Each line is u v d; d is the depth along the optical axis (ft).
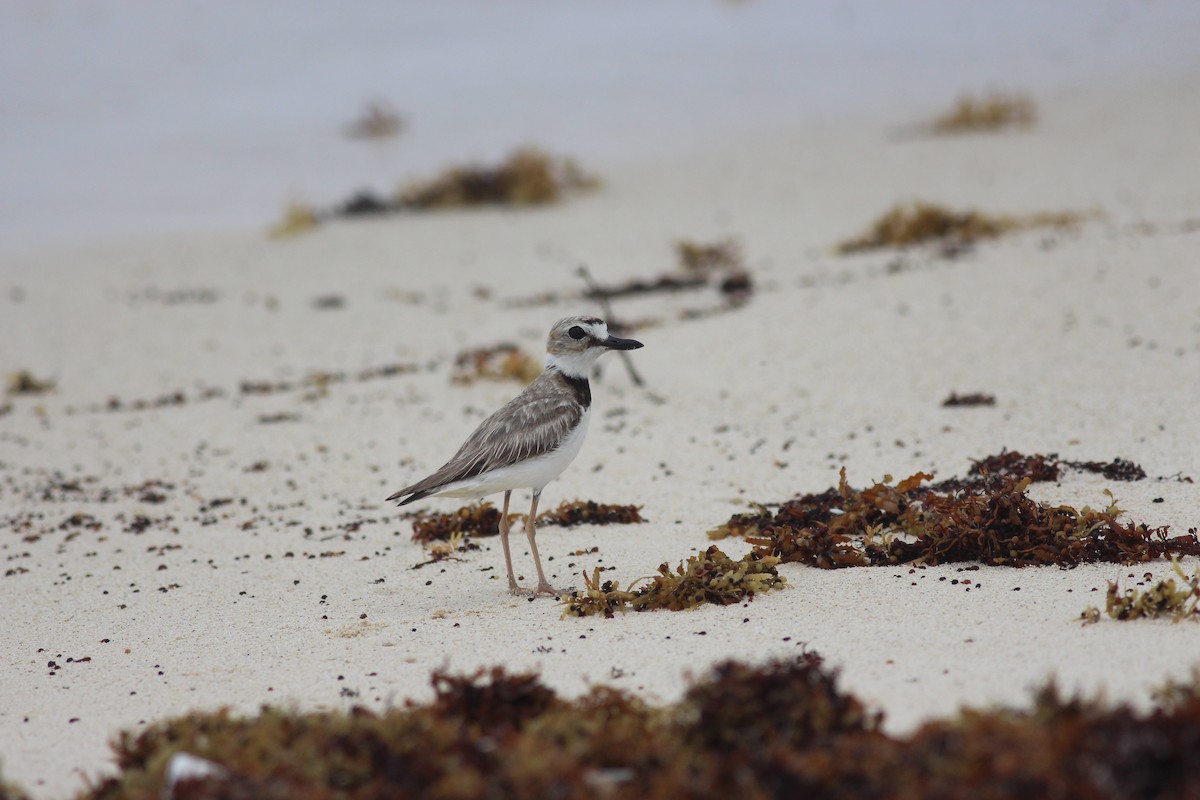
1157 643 23.79
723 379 50.55
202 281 78.28
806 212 82.28
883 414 44.62
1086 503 33.96
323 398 54.60
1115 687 21.75
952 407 44.37
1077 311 52.19
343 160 104.27
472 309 69.31
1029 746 17.42
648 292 68.74
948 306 55.31
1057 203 75.51
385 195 95.40
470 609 30.35
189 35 139.23
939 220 70.64
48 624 31.37
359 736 20.21
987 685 22.41
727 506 37.81
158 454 48.75
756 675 20.17
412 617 30.04
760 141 101.71
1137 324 49.85
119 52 132.57
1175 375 44.27
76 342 67.26
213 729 21.44
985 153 91.20
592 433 46.16
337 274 78.48
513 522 37.76
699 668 24.82
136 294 75.87
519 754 19.01
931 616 26.81
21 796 20.44
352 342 64.59
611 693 21.58
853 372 49.29
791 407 46.50
